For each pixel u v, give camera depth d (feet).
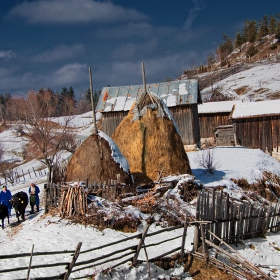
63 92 409.08
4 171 126.52
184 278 29.78
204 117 132.67
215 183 57.57
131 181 49.52
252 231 39.45
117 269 27.86
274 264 34.68
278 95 189.57
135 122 55.83
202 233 31.89
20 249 33.60
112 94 109.09
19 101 131.13
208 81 273.75
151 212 42.34
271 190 65.51
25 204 53.62
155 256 31.19
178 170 53.88
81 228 39.52
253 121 110.52
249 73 257.55
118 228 39.24
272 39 344.28
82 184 44.68
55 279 24.48
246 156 81.82
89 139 49.16
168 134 54.85
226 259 32.65
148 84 109.40
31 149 161.38
